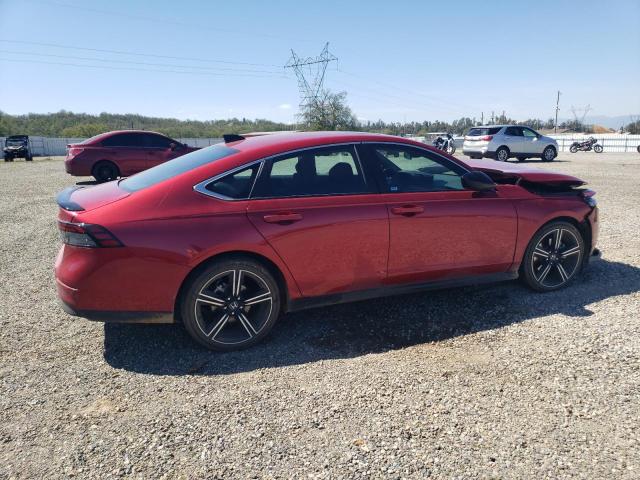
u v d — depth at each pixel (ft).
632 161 69.97
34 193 38.91
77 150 42.24
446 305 13.93
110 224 10.34
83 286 10.40
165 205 10.72
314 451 7.91
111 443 8.18
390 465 7.57
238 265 11.09
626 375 9.99
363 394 9.53
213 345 11.29
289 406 9.17
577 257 15.05
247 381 10.12
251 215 11.12
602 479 7.21
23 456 7.88
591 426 8.44
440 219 12.81
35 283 16.26
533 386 9.70
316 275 11.82
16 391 9.77
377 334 12.22
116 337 12.22
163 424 8.67
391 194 12.44
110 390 9.82
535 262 14.60
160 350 11.55
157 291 10.66
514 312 13.32
